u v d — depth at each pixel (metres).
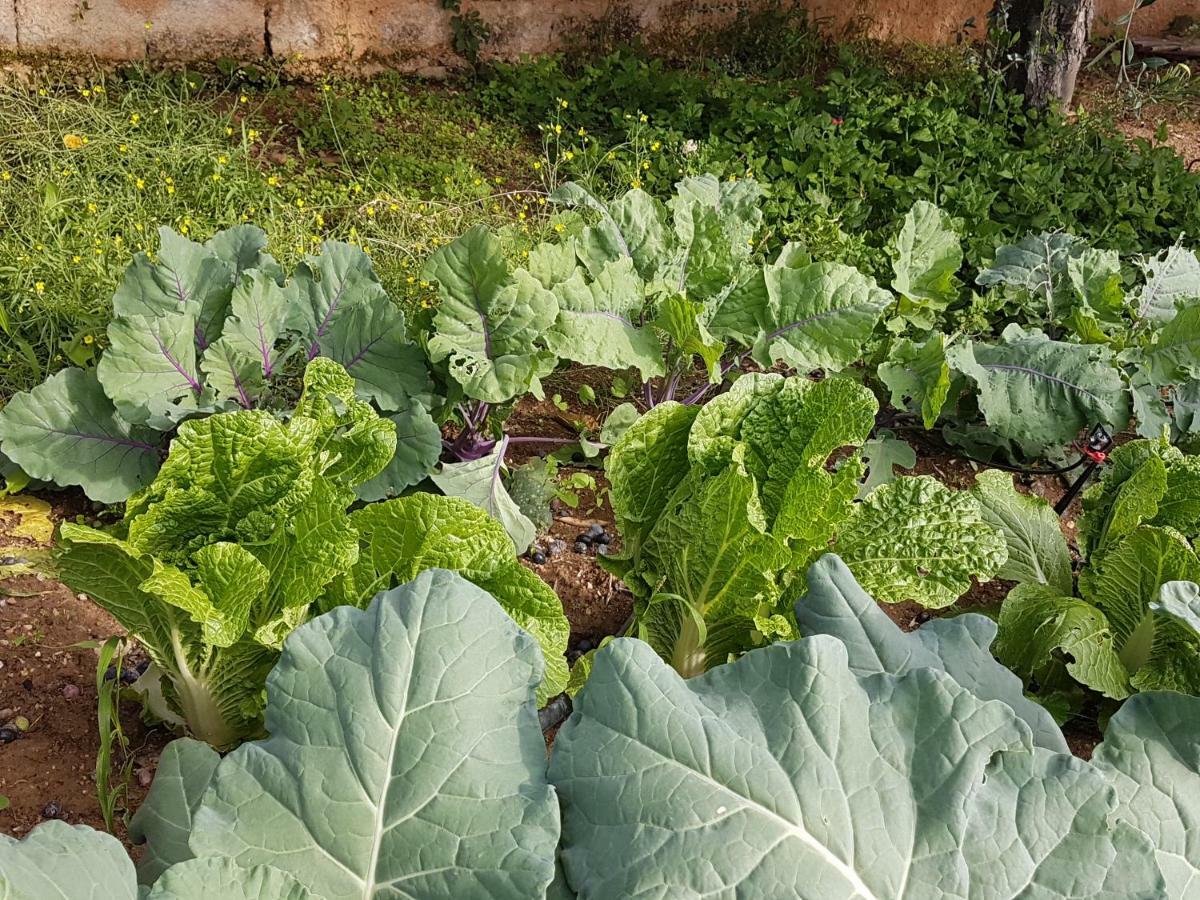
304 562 2.57
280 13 7.55
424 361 3.62
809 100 8.14
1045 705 3.34
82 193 5.23
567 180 6.77
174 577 2.39
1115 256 5.02
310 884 1.73
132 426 3.38
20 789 2.72
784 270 4.11
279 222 5.29
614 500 3.16
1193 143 9.52
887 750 1.92
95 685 3.06
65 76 7.00
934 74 9.87
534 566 3.79
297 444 2.65
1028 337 4.43
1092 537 3.59
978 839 1.84
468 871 1.72
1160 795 2.10
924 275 4.72
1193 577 3.08
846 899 1.73
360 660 1.94
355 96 7.67
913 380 4.23
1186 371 4.43
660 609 3.12
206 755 2.28
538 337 3.70
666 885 1.69
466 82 8.28
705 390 4.06
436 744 1.86
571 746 1.89
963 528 3.02
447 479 3.48
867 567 3.01
